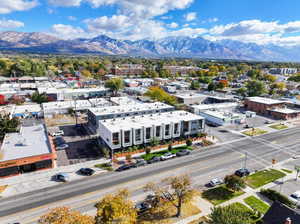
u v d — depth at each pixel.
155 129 59.41
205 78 186.00
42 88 127.00
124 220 25.31
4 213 33.72
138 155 55.25
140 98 123.88
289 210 28.39
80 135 68.38
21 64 195.25
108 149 55.53
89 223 23.48
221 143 63.69
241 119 84.12
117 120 63.06
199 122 66.94
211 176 45.44
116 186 41.34
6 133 59.41
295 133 73.38
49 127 75.44
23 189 40.06
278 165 50.72
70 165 49.12
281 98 122.88
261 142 64.81
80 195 38.47
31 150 48.38
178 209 33.19
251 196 38.84
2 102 104.62
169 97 108.00
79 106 93.38
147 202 36.00
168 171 47.16
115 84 130.62
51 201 36.72
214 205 36.25
